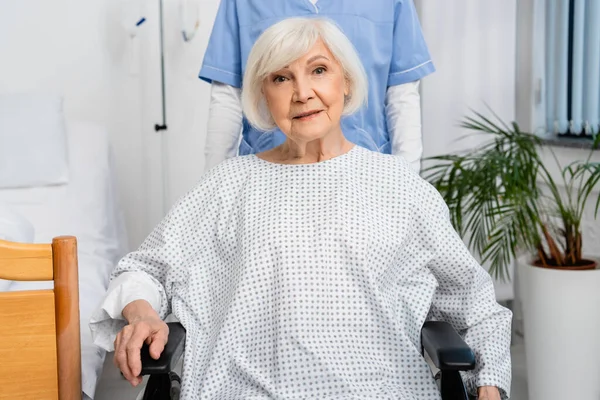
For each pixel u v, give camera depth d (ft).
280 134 6.51
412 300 5.04
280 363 4.70
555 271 8.08
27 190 9.64
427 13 10.80
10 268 4.45
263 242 4.87
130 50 11.82
